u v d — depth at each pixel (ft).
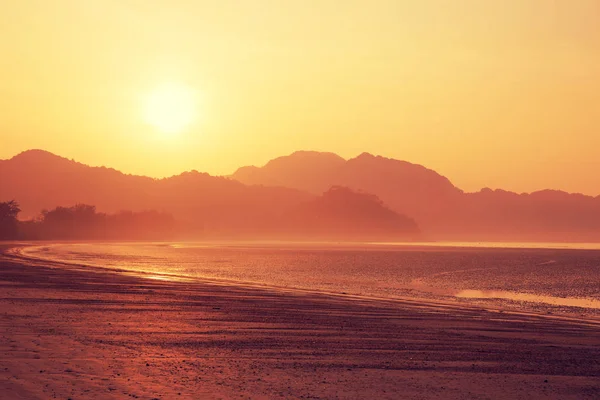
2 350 73.51
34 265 260.21
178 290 163.43
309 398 57.00
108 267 266.57
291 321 108.06
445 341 90.89
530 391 61.57
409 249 654.94
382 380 64.95
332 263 353.72
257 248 640.99
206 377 63.98
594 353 83.41
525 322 114.73
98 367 66.74
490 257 456.45
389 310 128.88
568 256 482.69
